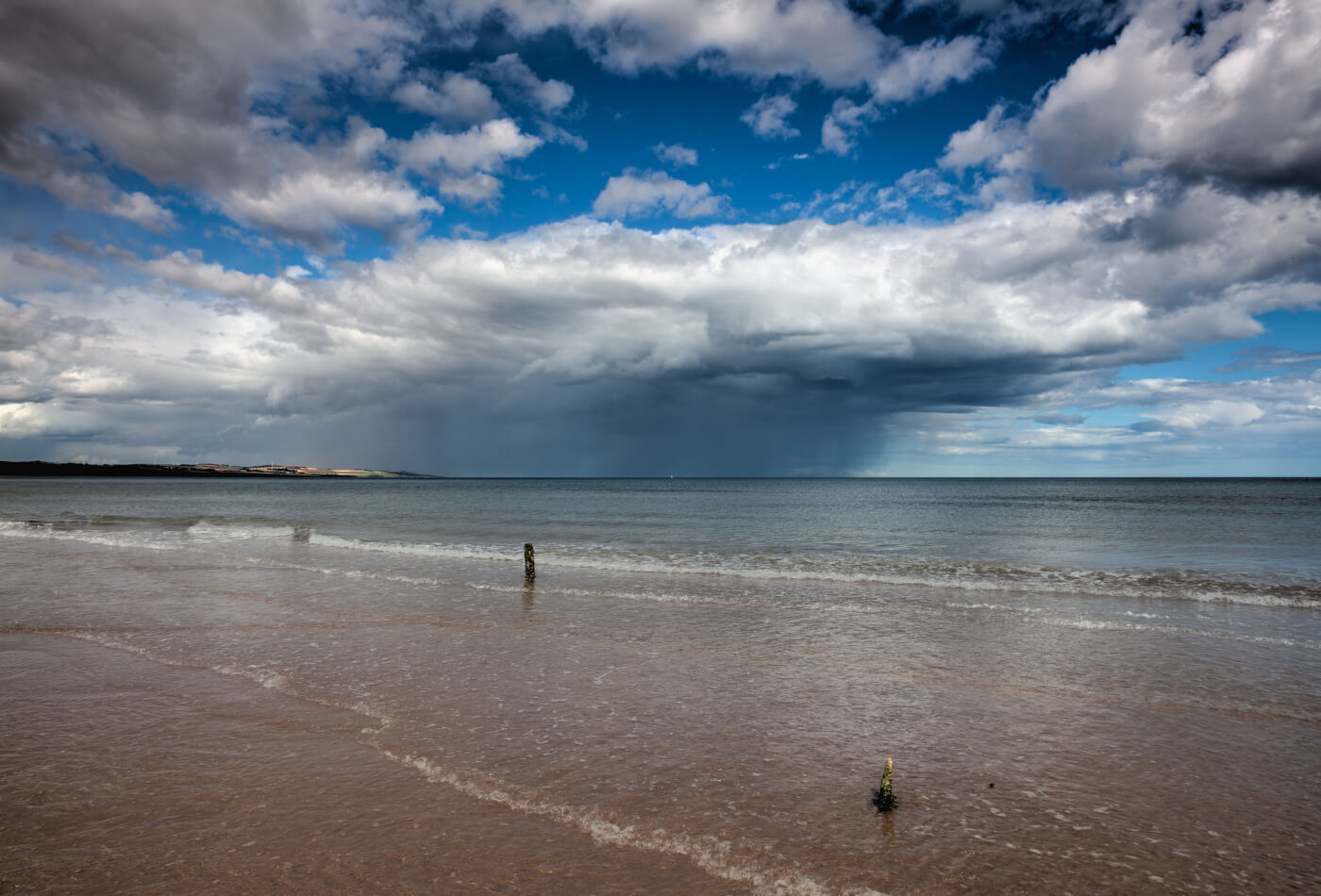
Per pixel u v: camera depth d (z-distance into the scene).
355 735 8.68
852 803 6.98
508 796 7.05
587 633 14.23
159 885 5.46
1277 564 24.75
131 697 10.08
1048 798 7.13
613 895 5.39
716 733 8.82
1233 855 6.10
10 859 5.84
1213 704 10.00
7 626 14.63
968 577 21.73
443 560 25.78
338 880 5.54
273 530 38.72
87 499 81.94
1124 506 67.00
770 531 39.00
